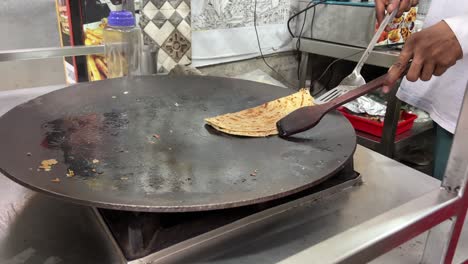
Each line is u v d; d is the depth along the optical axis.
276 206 0.55
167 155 0.56
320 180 0.50
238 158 0.56
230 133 0.64
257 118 0.71
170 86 0.86
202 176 0.51
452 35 0.57
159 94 0.82
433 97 1.04
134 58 1.07
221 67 1.65
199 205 0.42
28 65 1.21
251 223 0.53
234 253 0.48
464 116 0.41
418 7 1.58
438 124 1.04
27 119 0.65
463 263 0.51
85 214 0.54
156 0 1.22
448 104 0.99
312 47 1.78
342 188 0.62
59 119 0.67
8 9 1.10
